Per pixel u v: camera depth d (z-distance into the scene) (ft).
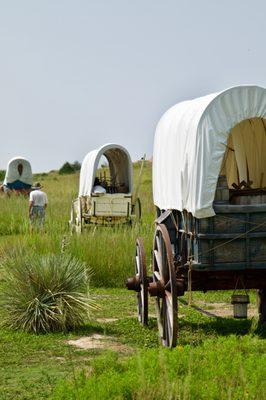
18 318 42.42
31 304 42.29
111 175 96.84
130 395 26.48
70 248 63.05
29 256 48.16
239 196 37.55
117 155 92.07
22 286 43.42
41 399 29.04
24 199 136.26
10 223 100.63
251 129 41.06
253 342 33.42
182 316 46.70
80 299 43.52
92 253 61.16
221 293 56.24
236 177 44.42
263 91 36.22
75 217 94.89
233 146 42.45
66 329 42.22
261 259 36.40
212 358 30.25
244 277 37.68
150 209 111.96
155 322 44.34
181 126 38.81
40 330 42.24
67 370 33.63
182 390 25.79
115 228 72.13
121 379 27.22
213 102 35.94
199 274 37.24
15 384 31.45
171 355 30.35
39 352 37.45
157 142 45.62
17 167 162.09
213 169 35.76
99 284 60.44
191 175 36.24
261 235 36.19
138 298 44.29
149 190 145.89
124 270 60.80
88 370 31.78
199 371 28.66
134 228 69.77
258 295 42.96
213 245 36.14
